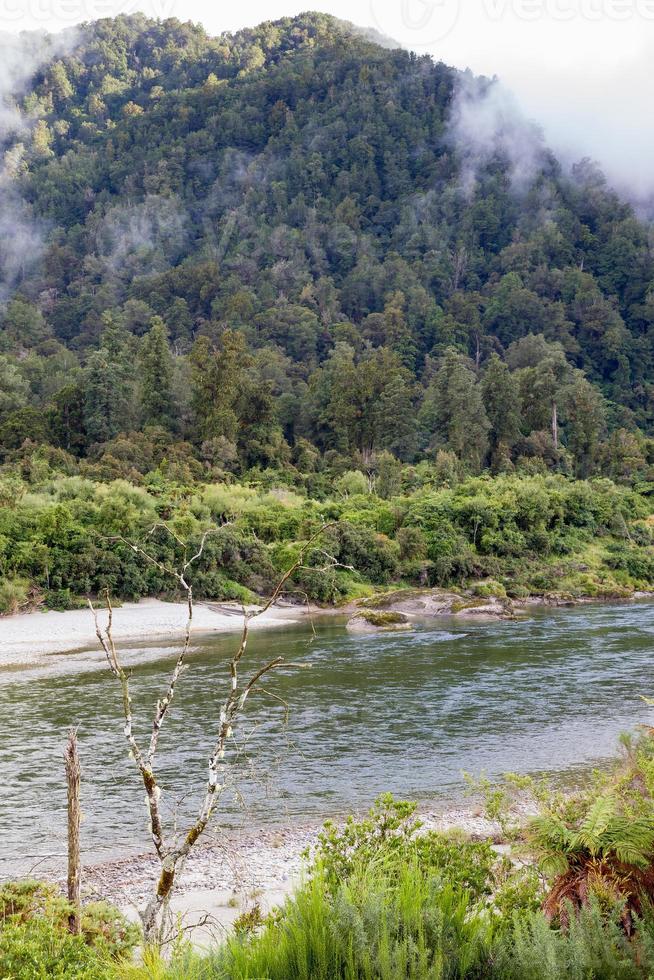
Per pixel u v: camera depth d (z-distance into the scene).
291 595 72.12
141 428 116.50
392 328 178.12
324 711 30.30
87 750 24.91
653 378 192.62
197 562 69.94
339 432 125.81
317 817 18.83
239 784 21.44
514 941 6.73
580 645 46.75
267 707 31.00
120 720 28.89
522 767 22.78
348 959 6.06
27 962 8.02
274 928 6.86
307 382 161.25
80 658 43.59
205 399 117.00
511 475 111.81
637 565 90.94
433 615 65.62
